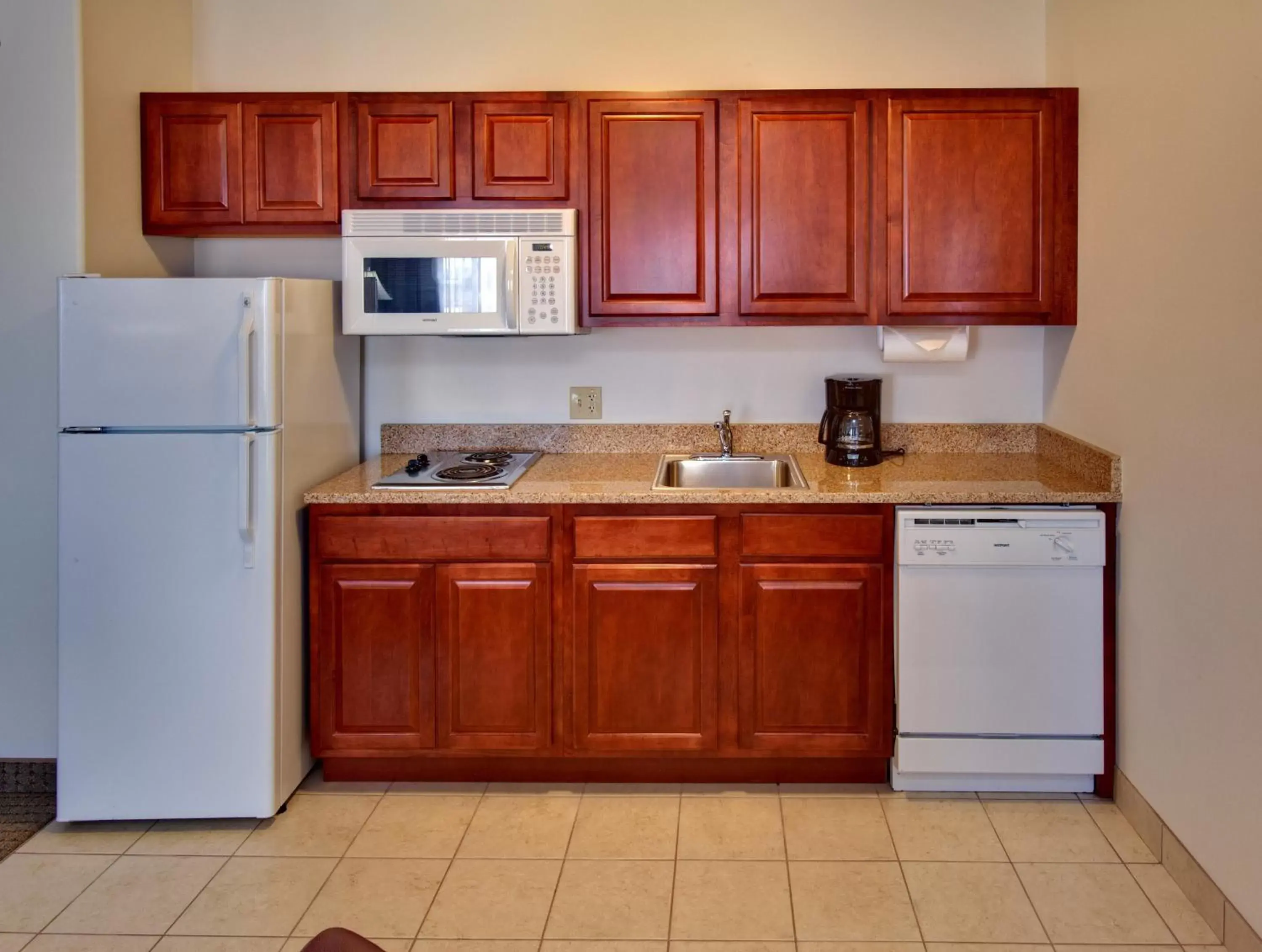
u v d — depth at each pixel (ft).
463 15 10.91
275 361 8.77
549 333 9.90
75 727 8.89
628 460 10.98
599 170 10.04
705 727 9.46
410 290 9.86
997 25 10.69
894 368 11.12
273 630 8.87
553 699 9.49
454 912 7.65
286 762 9.20
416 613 9.43
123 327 8.66
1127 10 8.67
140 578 8.79
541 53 10.92
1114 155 9.00
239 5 10.93
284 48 10.96
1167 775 8.08
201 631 8.83
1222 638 7.16
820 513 9.21
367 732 9.57
